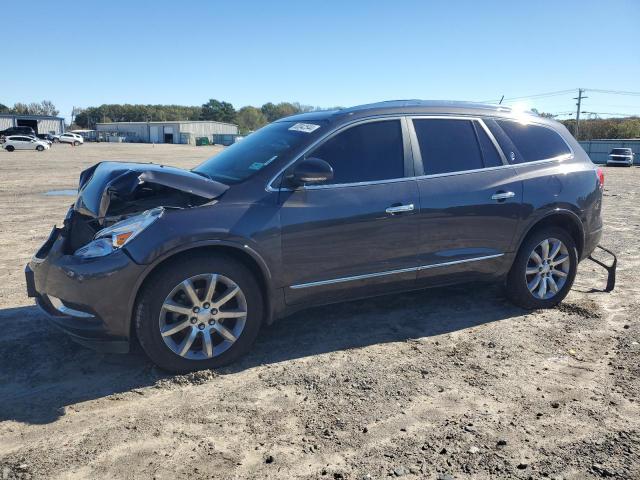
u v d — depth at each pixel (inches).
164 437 119.3
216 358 150.2
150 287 140.7
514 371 150.9
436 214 173.8
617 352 163.2
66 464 109.7
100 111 6112.2
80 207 163.5
